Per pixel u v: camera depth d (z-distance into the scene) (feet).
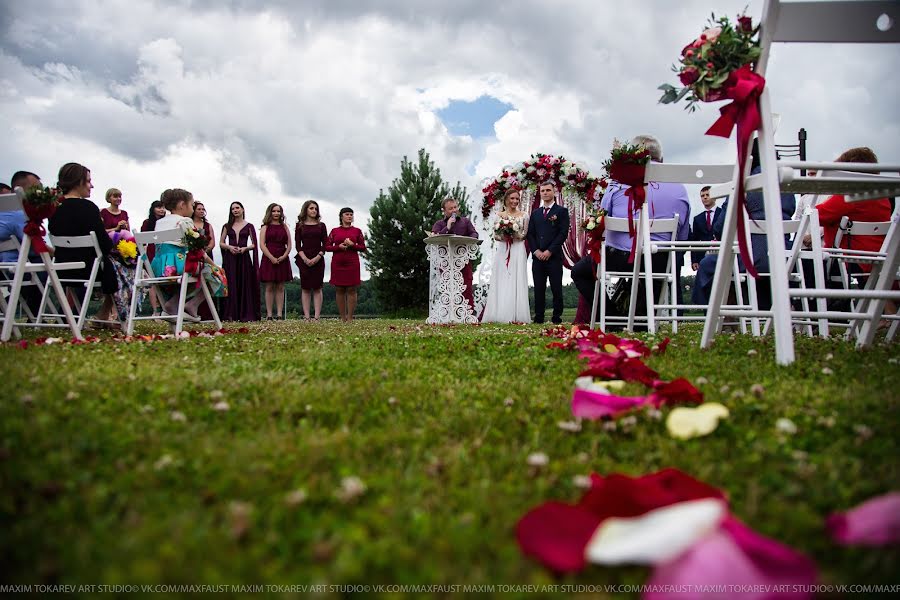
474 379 9.23
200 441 5.63
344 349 13.52
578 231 41.93
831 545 3.70
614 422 6.27
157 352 13.07
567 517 3.64
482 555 3.60
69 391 7.63
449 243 34.68
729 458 5.32
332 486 4.59
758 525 3.89
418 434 5.95
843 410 6.47
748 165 10.90
